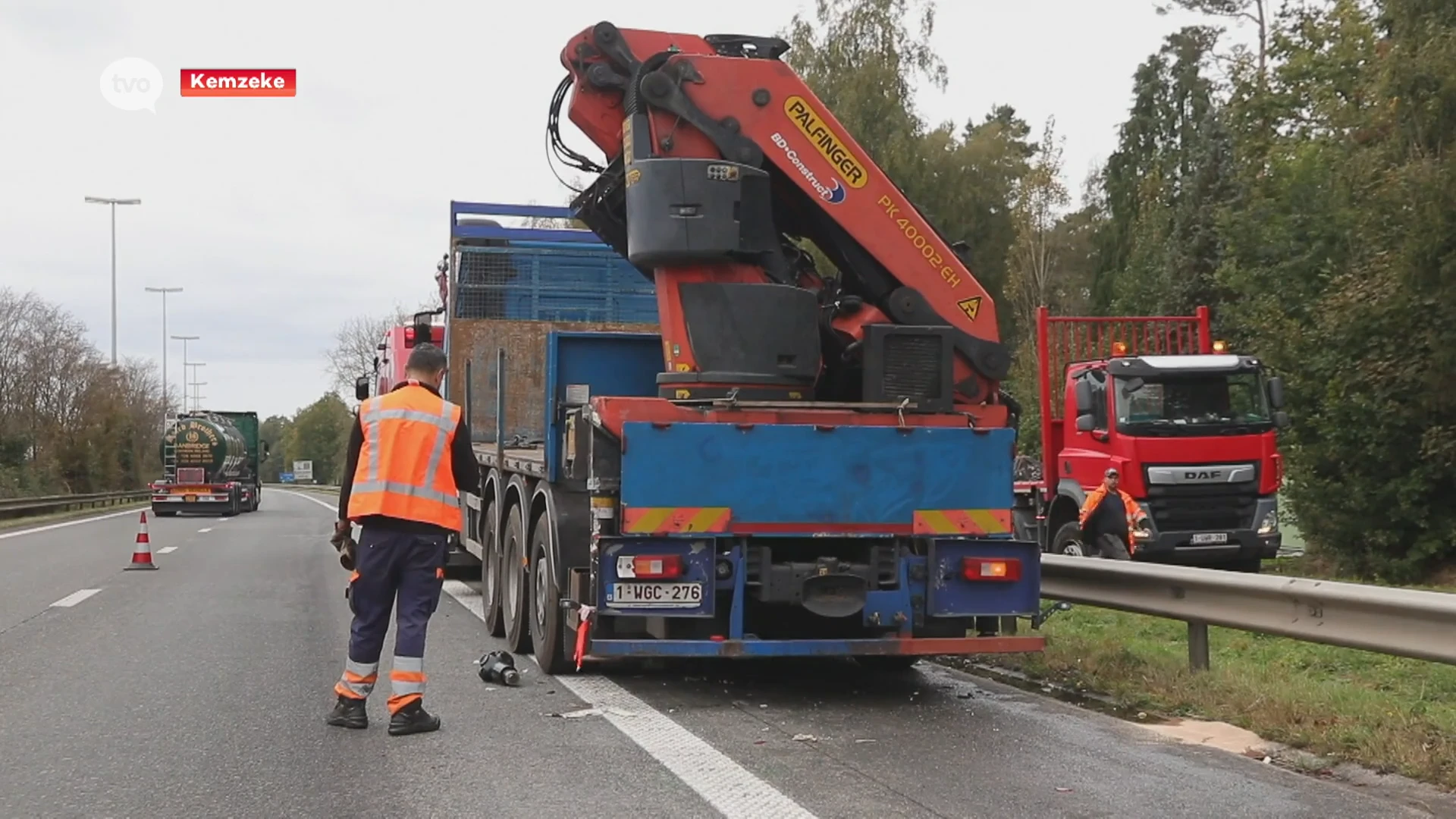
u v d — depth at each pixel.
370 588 6.69
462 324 12.97
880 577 7.52
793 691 7.90
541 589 8.59
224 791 5.54
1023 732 6.67
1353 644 6.81
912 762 5.98
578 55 8.09
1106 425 14.81
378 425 6.70
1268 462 14.66
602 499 7.21
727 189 7.59
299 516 37.78
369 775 5.78
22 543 22.48
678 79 7.75
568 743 6.39
